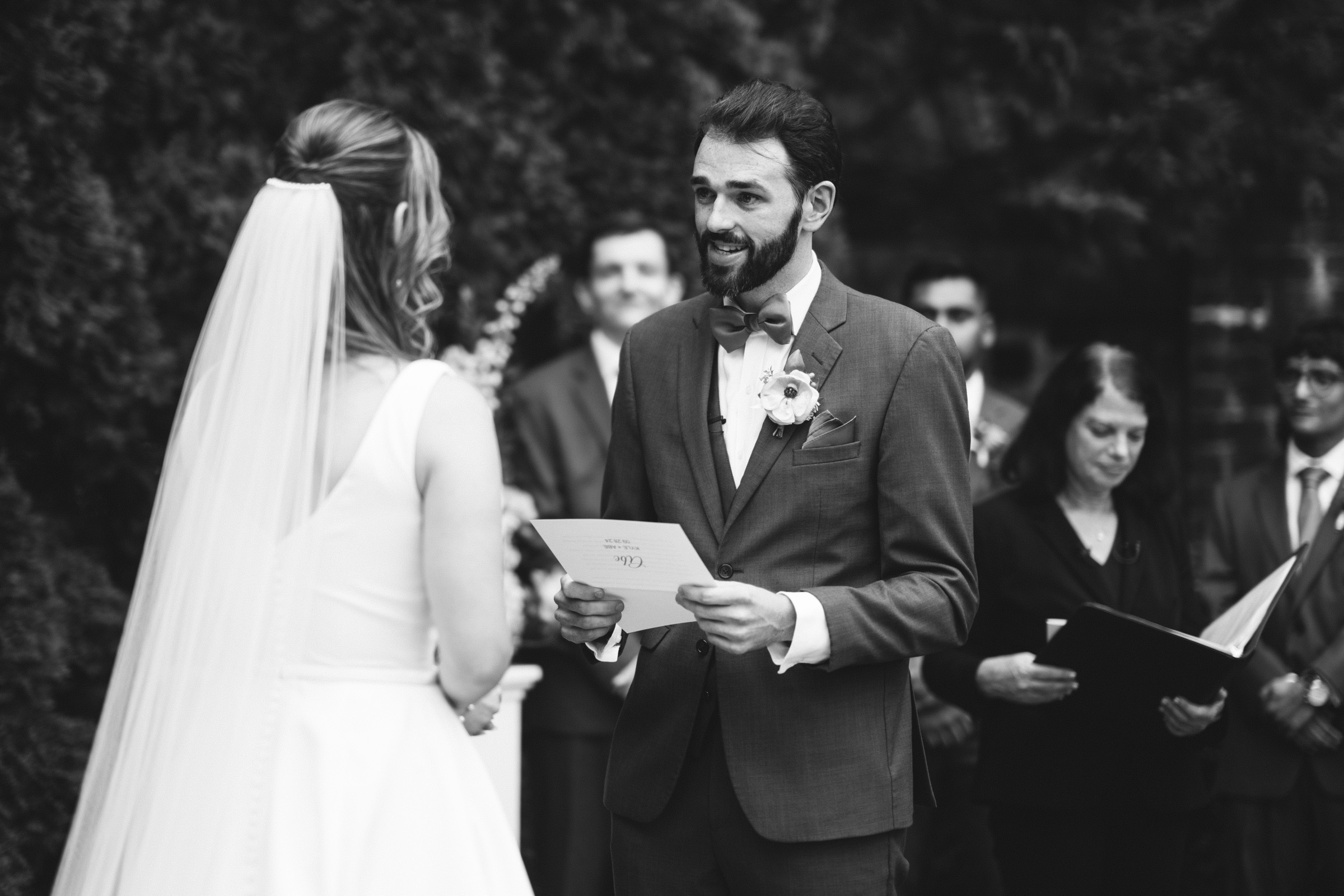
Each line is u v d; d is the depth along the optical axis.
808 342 2.75
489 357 4.84
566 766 4.59
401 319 2.67
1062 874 3.61
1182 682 3.34
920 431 2.68
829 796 2.64
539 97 5.39
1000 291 6.69
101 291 4.21
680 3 5.61
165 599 2.48
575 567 2.53
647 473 2.86
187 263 4.66
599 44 5.46
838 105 6.53
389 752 2.47
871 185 6.61
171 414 4.52
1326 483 4.57
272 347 2.49
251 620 2.45
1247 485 4.70
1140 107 6.42
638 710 2.82
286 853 2.41
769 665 2.70
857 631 2.54
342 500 2.47
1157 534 3.88
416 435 2.48
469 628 2.47
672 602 2.56
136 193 4.58
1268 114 6.35
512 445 4.95
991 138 6.45
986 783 3.68
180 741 2.44
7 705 3.96
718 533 2.73
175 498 2.55
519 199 5.34
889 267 6.67
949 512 2.68
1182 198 6.43
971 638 3.84
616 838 2.85
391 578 2.49
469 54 5.10
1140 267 6.62
